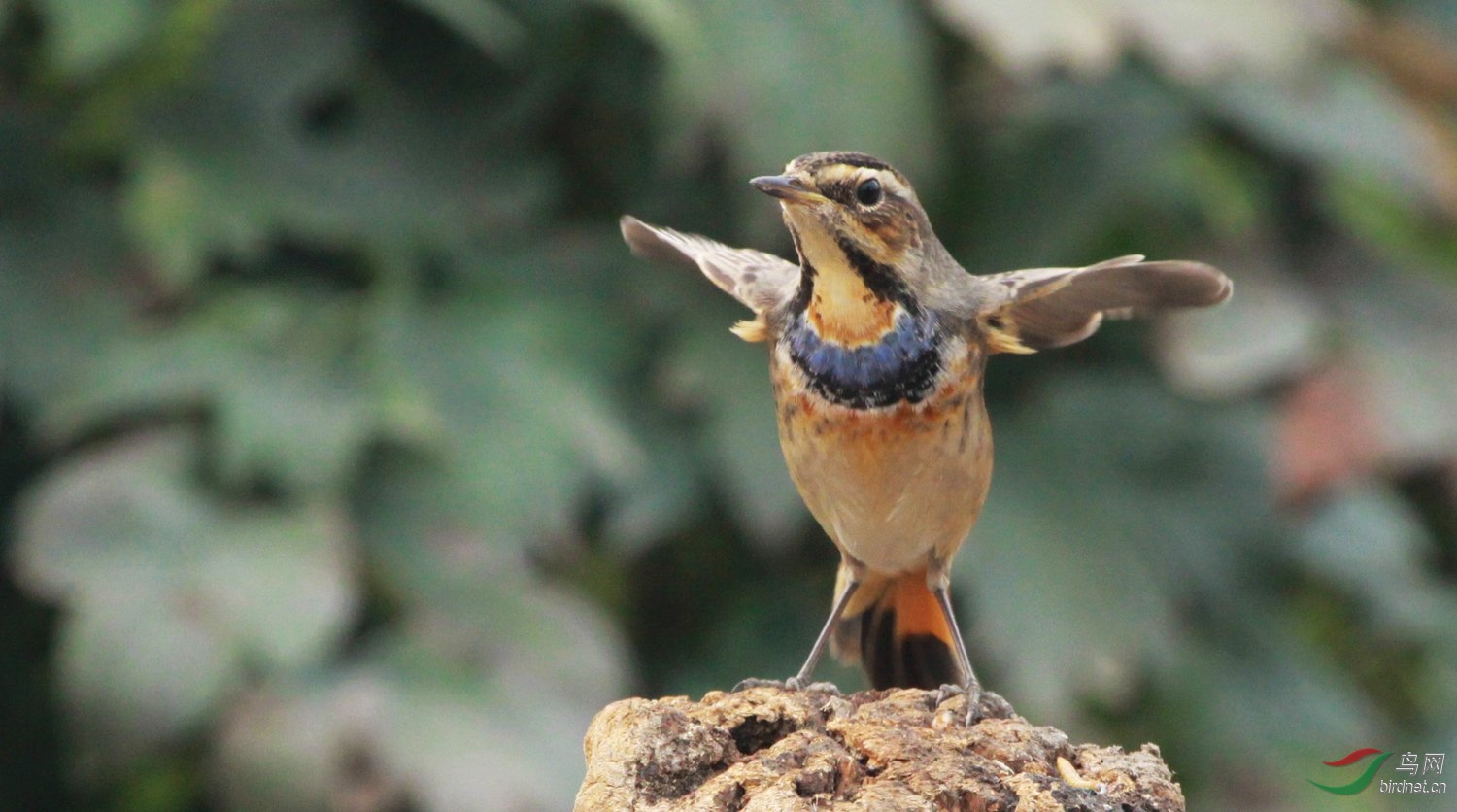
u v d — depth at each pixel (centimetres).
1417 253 1443
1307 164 1330
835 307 815
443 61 1222
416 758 1005
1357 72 1355
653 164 1213
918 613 890
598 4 1164
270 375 1098
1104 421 1234
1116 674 1129
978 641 1183
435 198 1195
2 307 1124
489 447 1104
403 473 1110
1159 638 1155
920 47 1157
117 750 986
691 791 650
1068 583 1155
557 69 1202
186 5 1098
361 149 1191
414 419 1073
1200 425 1241
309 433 1064
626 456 1132
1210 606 1248
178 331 1122
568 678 1072
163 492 1066
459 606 1079
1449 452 1263
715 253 915
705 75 1079
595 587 1230
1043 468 1212
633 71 1196
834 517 849
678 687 1174
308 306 1166
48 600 1124
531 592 1095
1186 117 1246
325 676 1039
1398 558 1316
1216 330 1216
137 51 1124
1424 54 1362
